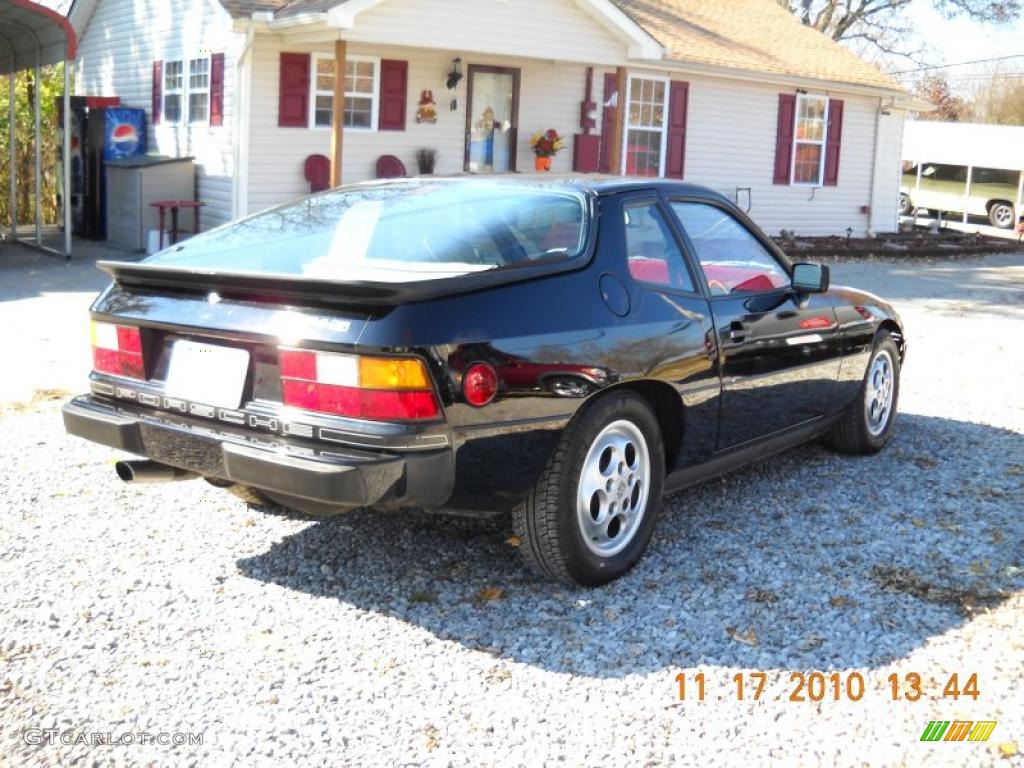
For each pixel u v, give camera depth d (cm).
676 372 410
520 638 352
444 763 279
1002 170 3044
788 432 502
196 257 428
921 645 349
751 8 2439
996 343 1005
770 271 493
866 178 2328
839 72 2195
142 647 341
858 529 459
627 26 1625
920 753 286
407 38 1434
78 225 1806
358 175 1617
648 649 345
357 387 333
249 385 360
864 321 548
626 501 401
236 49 1504
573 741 290
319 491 333
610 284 394
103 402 405
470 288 349
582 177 450
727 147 2055
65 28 1430
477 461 348
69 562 408
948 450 591
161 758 280
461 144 1719
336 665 332
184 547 427
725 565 415
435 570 407
